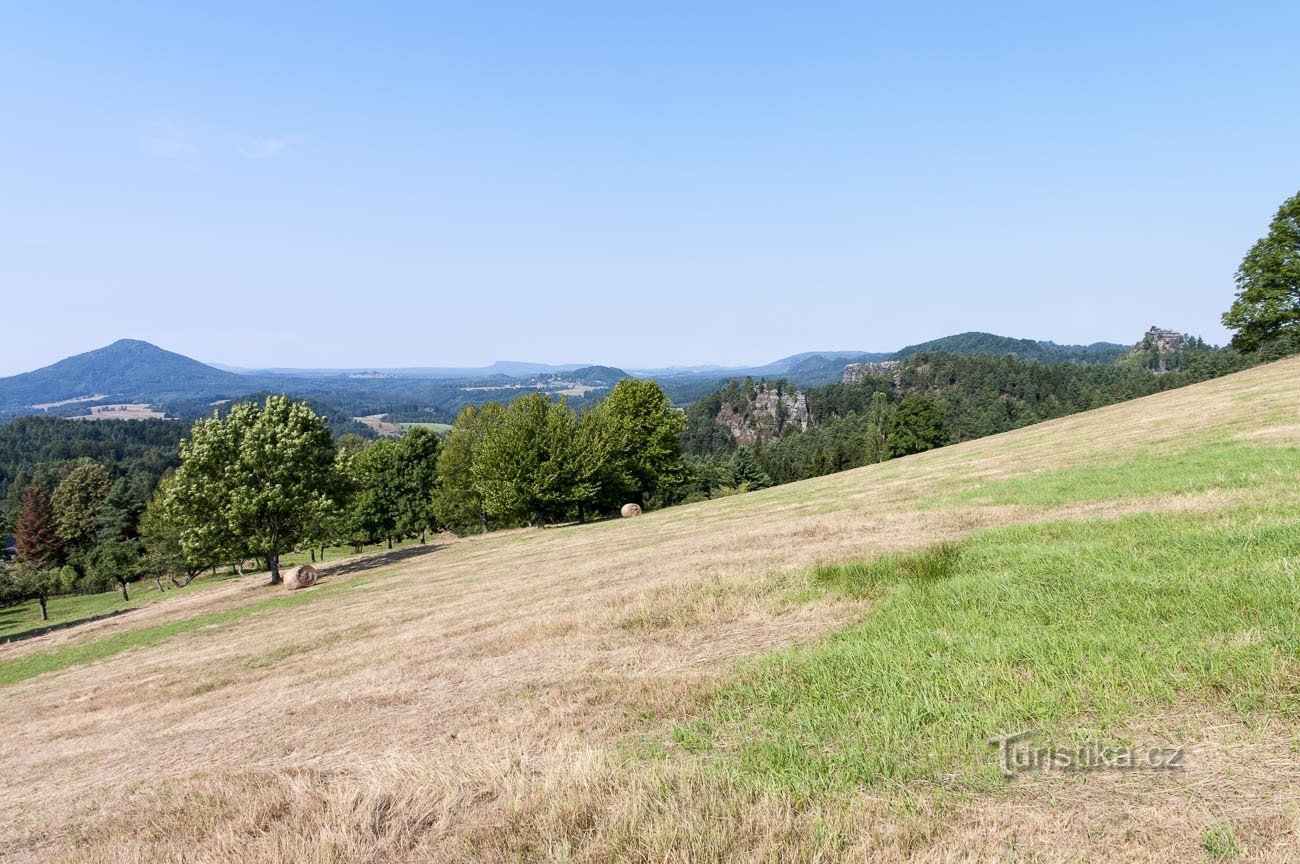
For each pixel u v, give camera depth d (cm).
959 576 820
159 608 3503
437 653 1077
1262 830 312
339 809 489
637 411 5212
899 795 394
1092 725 432
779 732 511
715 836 374
